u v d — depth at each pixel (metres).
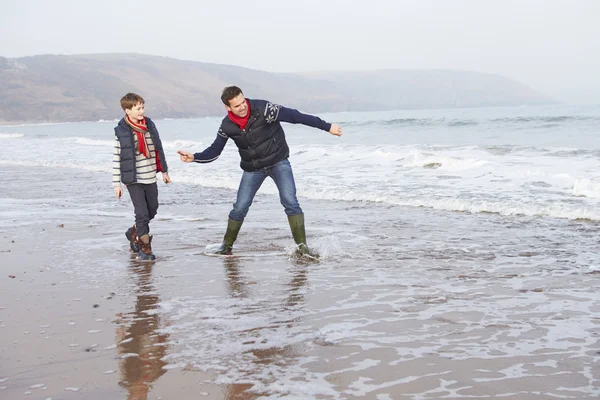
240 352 3.12
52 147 29.16
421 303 3.96
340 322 3.59
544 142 18.48
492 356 2.95
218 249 6.00
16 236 7.29
